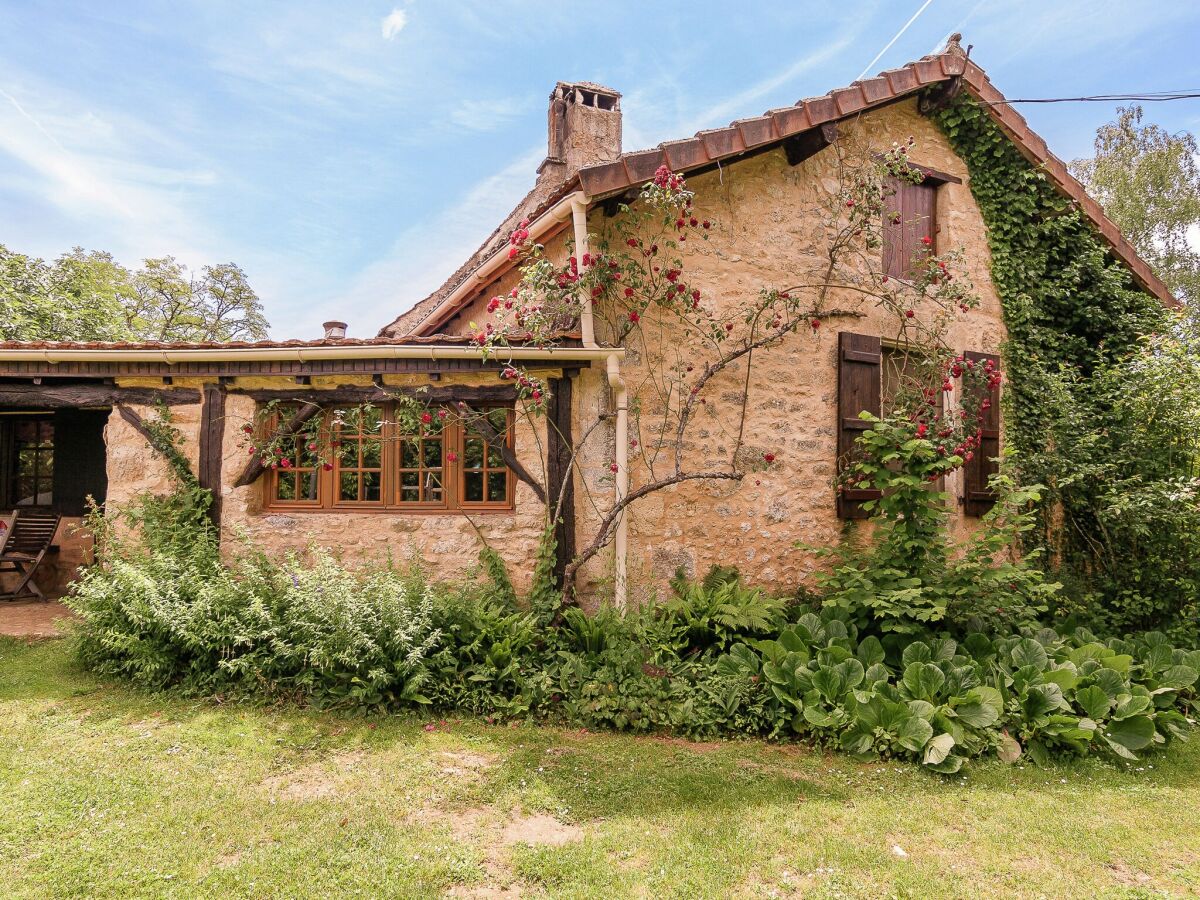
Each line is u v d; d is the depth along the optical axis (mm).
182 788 3172
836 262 6535
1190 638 5875
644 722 4125
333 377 5586
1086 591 6617
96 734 3756
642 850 2770
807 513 6293
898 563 5109
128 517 5539
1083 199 7656
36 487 8539
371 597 4617
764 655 4621
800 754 3885
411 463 5742
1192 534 6188
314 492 5777
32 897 2326
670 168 5273
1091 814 3213
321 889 2438
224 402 5715
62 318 12438
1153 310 7512
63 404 5801
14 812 2881
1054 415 7086
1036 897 2520
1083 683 4320
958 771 3639
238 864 2582
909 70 6621
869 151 6797
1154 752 4051
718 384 5941
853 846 2830
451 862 2637
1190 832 3057
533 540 5410
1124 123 17703
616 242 5684
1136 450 6566
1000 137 7480
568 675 4457
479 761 3623
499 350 5051
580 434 5512
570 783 3375
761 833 2916
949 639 4711
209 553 5316
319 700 4238
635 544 5555
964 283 7145
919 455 5074
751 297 6098
